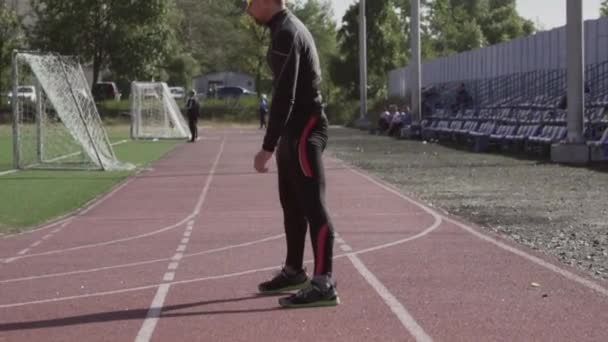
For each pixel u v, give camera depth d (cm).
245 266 999
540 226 1288
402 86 6331
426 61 6006
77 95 2703
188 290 867
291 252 832
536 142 2861
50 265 1037
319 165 776
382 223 1353
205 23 10762
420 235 1216
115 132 5753
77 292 873
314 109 776
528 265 966
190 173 2459
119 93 8150
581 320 719
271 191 1900
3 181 2206
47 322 748
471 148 3462
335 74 7681
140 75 7212
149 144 4253
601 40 3078
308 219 780
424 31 9844
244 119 7356
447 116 4166
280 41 755
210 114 7369
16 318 766
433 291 841
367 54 7569
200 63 10744
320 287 777
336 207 1577
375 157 3053
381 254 1062
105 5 7094
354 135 4938
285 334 691
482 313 748
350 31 7619
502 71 4200
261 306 787
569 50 2506
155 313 770
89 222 1437
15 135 2564
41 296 859
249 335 691
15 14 7194
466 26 9731
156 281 920
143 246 1171
